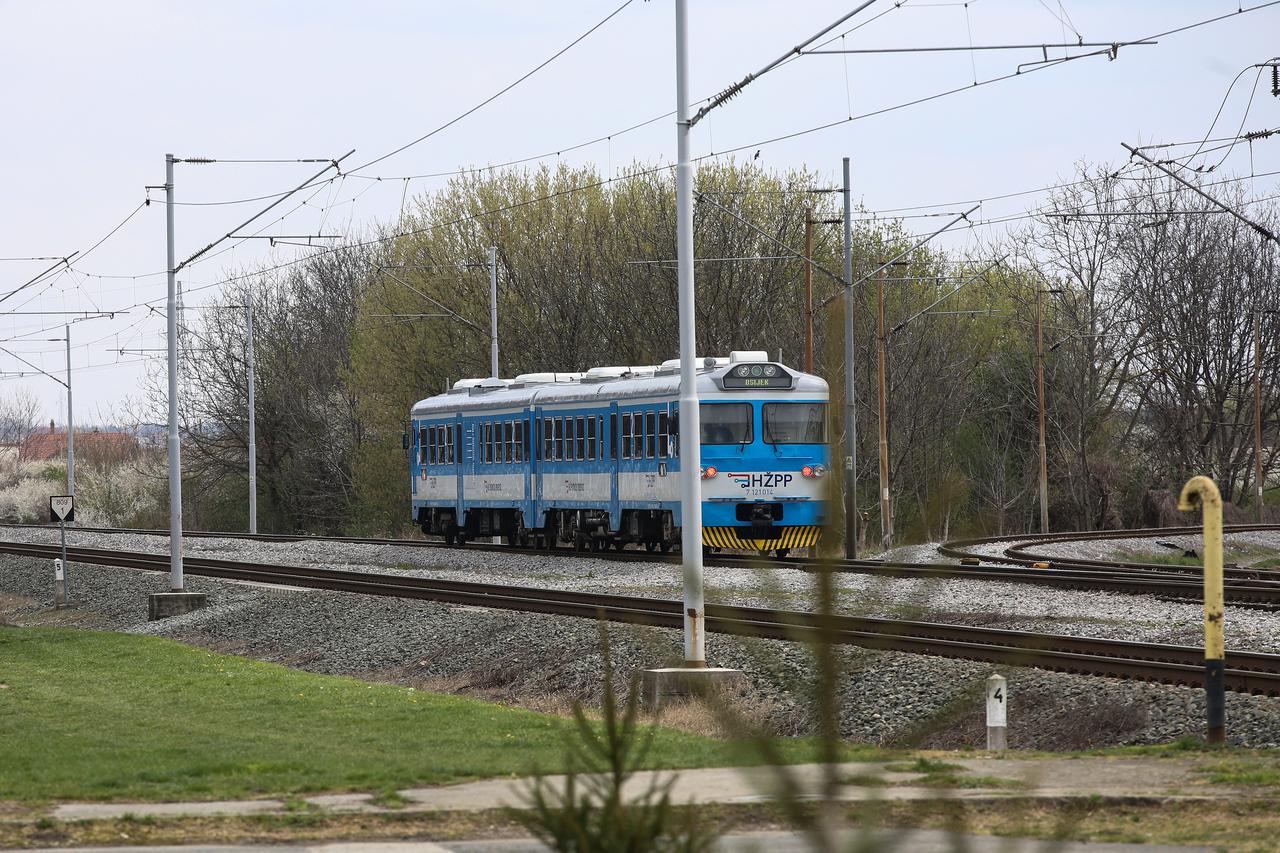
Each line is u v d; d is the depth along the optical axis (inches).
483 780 686.5
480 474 2618.1
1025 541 2691.9
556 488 2369.6
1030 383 4197.8
